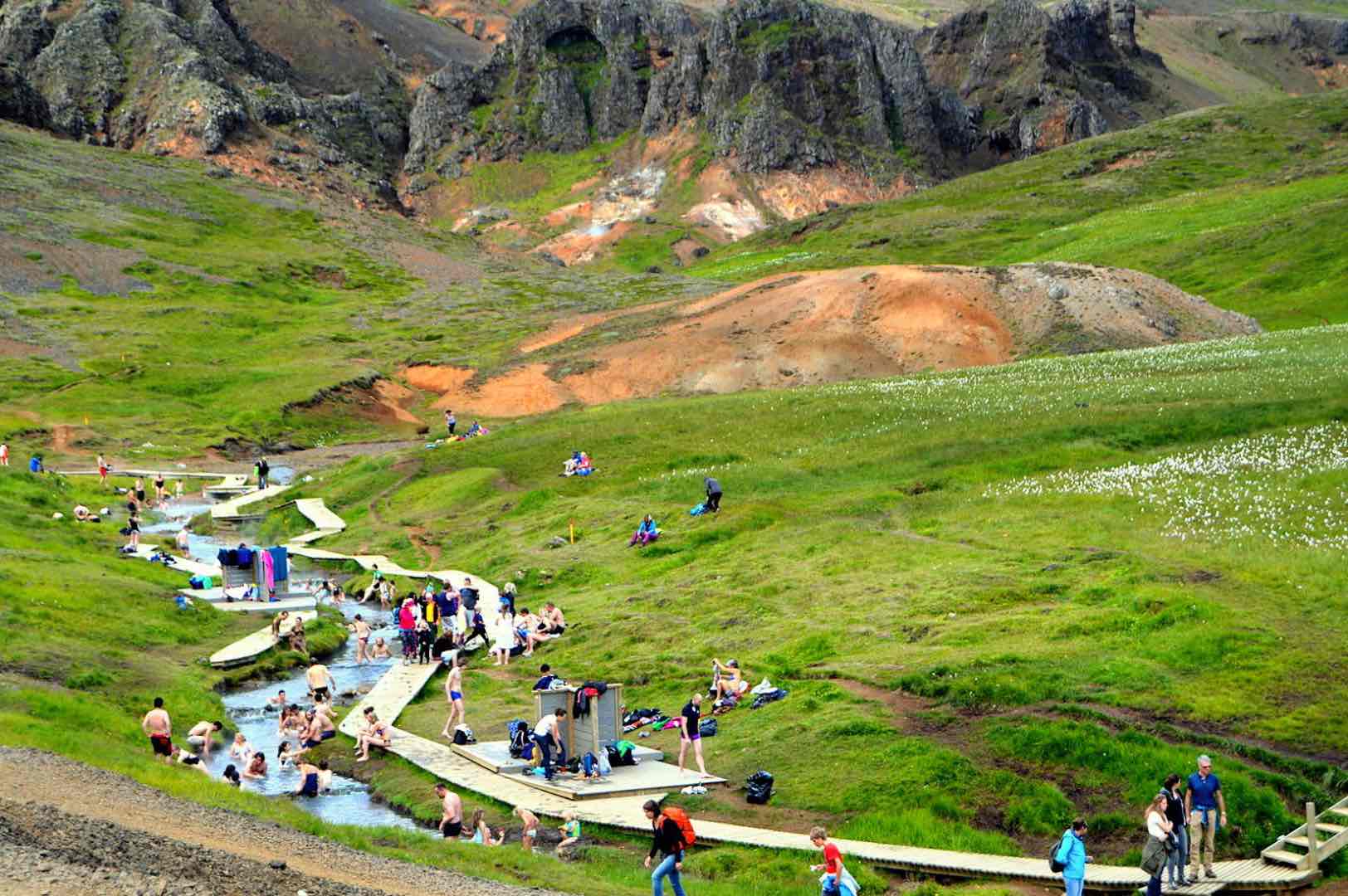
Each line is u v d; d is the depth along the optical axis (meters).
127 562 62.62
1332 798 28.69
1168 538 47.53
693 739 33.84
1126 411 69.31
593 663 45.81
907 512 58.56
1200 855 26.84
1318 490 50.12
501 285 180.12
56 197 189.88
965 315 113.69
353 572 65.69
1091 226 199.38
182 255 178.38
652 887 25.94
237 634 52.50
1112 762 30.61
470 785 33.84
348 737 39.47
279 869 22.27
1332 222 152.88
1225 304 136.25
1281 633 36.53
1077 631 38.84
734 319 121.19
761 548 56.47
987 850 28.42
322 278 181.25
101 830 22.27
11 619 45.41
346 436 113.19
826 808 30.88
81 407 113.00
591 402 112.12
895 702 36.00
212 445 105.56
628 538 62.44
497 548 65.62
